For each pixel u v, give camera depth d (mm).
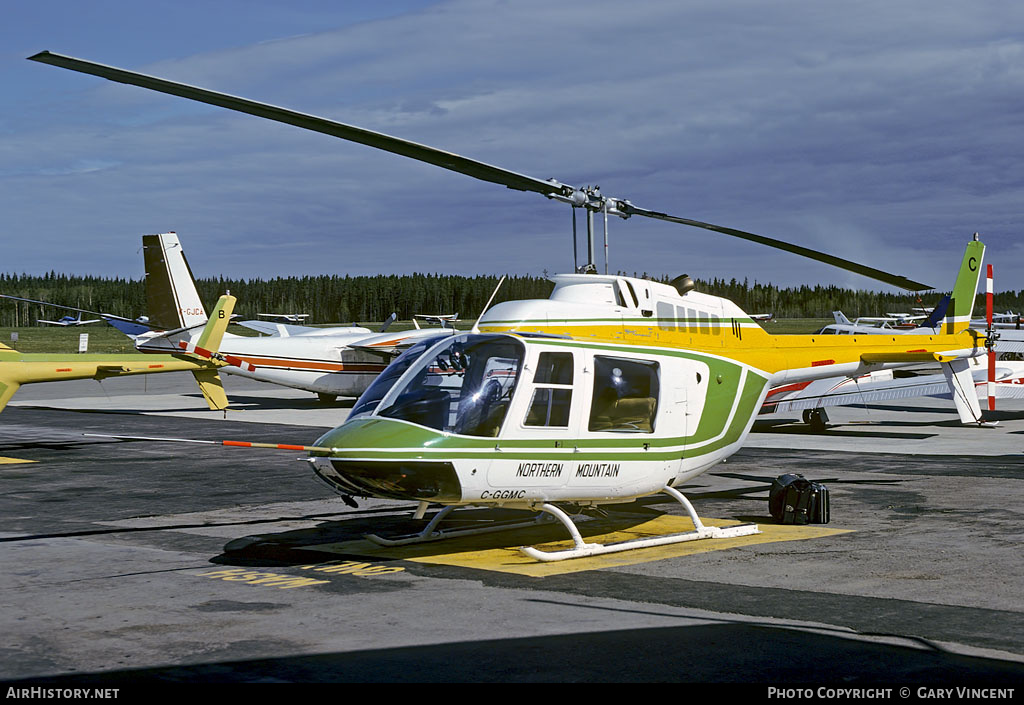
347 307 196875
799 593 8281
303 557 10016
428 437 9188
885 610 7691
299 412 31547
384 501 14117
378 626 7316
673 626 7254
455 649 6719
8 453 20344
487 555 10078
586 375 10062
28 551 10398
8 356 20641
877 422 28047
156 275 29922
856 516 12461
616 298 12273
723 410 11562
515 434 9555
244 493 14883
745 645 6758
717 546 10484
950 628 7172
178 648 6785
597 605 7906
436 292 191375
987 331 20266
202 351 23922
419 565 9570
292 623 7414
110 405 34750
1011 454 19812
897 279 13625
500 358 9727
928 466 17750
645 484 10734
